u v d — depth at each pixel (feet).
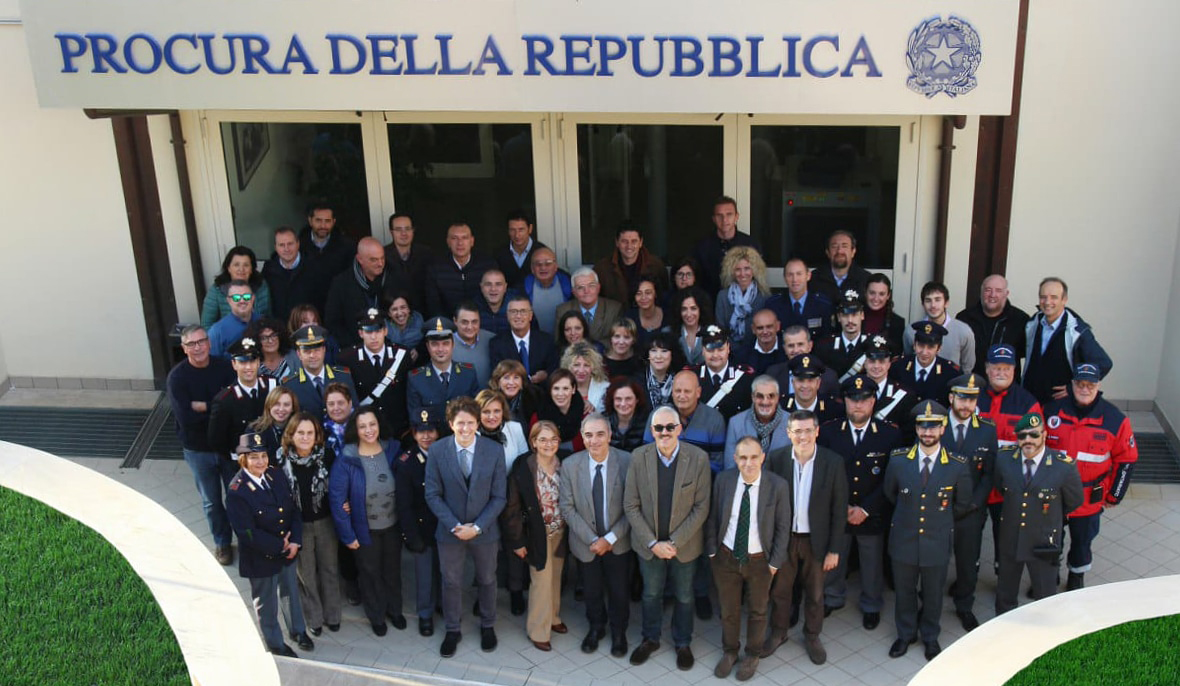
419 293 29.96
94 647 19.70
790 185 31.01
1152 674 18.86
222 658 18.89
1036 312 28.25
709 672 23.00
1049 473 22.82
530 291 29.66
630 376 25.99
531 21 25.67
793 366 24.09
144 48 26.25
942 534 22.66
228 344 28.17
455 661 23.45
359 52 26.09
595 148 31.12
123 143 31.53
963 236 30.83
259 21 25.99
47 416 32.76
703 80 25.76
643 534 22.38
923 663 23.16
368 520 23.41
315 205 32.19
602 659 23.48
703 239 30.40
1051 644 19.63
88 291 33.17
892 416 24.76
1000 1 24.82
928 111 25.61
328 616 24.34
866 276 28.73
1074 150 29.96
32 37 26.32
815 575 22.77
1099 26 28.99
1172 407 30.48
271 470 22.47
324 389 25.23
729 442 23.77
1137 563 26.37
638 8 25.43
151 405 33.17
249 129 31.53
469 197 31.83
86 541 22.80
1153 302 30.94
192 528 28.19
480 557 23.26
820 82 25.59
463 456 22.95
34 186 32.22
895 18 25.09
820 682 22.58
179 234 32.50
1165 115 29.48
